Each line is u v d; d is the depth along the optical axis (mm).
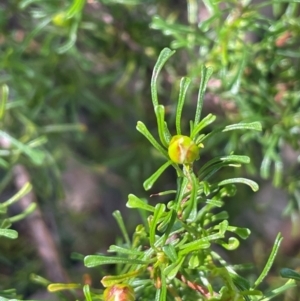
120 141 297
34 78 227
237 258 272
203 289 116
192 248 101
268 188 290
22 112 226
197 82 207
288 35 178
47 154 230
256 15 168
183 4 252
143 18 225
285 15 173
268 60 184
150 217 108
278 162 181
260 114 189
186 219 106
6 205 128
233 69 187
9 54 206
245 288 108
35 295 240
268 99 187
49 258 224
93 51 241
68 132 277
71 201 311
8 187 270
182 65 227
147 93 243
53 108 247
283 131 185
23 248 237
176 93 218
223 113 222
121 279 104
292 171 225
